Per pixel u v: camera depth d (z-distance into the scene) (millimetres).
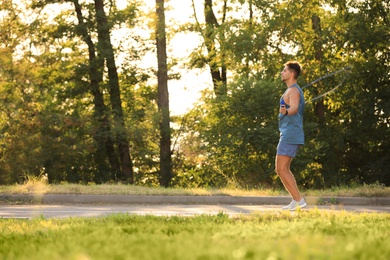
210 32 51750
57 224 11719
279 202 23266
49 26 53969
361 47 46844
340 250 5691
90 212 18234
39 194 22562
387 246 6609
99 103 54469
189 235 7957
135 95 59031
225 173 43688
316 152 41062
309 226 9695
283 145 16188
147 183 57344
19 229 10555
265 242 6746
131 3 54938
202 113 53500
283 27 47312
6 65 51000
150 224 10797
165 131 53031
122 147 54531
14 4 53844
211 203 23203
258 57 47219
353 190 24156
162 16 53562
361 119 48219
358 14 46594
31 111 51312
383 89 47562
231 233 8273
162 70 54938
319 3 48344
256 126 39250
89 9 53250
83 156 54625
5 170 51281
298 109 16250
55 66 53156
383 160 48312
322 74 46906
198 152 51750
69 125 52281
